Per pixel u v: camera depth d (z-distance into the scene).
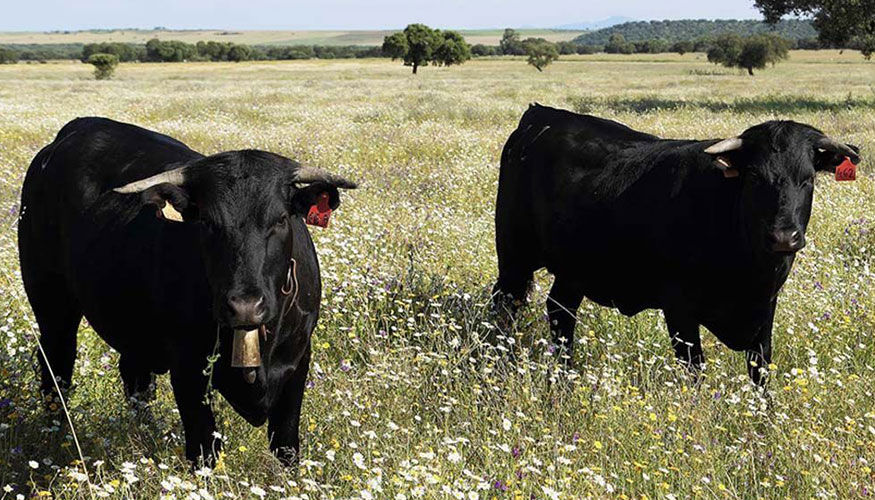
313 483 4.31
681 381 6.05
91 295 5.30
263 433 5.45
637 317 7.28
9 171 13.36
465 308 7.09
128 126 6.08
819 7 35.78
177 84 56.41
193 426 4.81
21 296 7.18
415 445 5.03
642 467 4.76
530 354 6.73
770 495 4.82
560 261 7.02
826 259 8.34
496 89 45.97
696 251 6.01
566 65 117.81
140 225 5.04
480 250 9.00
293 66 119.19
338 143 17.61
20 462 5.12
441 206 11.42
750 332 6.11
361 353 6.43
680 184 6.15
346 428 5.26
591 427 5.44
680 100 33.16
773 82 54.81
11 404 5.39
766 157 5.61
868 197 11.89
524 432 5.30
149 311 4.93
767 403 5.74
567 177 6.93
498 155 16.05
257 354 4.27
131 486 4.64
